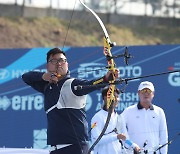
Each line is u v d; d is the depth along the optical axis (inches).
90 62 1102.4
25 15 2313.0
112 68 559.8
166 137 791.7
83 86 566.3
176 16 2517.2
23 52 1131.3
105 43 589.6
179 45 1067.3
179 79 1063.0
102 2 2445.9
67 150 587.2
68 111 586.6
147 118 787.4
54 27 2204.7
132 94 1072.2
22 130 1126.4
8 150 884.0
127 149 753.6
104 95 740.7
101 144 736.3
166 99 1063.6
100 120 737.0
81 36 2166.6
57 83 592.7
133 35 2289.6
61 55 597.3
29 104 1126.4
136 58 1079.0
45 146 1119.6
